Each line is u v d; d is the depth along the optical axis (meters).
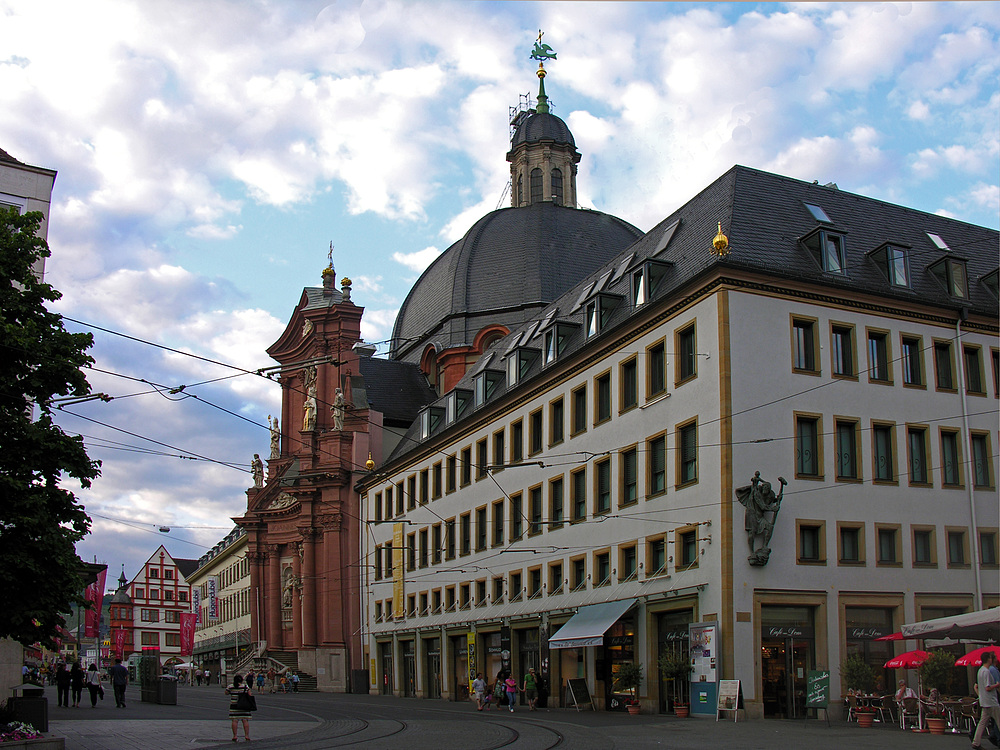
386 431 76.25
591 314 42.25
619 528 38.56
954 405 37.06
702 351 34.41
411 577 60.09
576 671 40.47
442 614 55.03
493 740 23.97
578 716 34.53
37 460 21.27
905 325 36.81
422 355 80.06
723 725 28.64
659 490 36.56
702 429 33.97
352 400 75.75
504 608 47.62
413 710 40.81
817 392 34.53
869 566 33.97
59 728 29.19
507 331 74.25
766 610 32.31
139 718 34.06
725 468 32.59
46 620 20.89
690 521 34.12
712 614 32.28
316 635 74.12
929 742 22.72
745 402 33.28
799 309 34.94
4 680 29.73
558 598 42.59
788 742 22.80
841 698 32.25
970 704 26.17
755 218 36.78
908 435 35.91
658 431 36.56
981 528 36.47
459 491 54.12
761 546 32.09
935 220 42.94
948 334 37.62
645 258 38.78
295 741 24.95
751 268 34.12
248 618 96.12
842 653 32.88
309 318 80.88
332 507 73.62
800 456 33.84
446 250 84.69
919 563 34.94
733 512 32.31
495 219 81.31
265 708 43.09
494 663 48.31
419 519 59.62
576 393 43.03
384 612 64.56
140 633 138.88
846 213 39.88
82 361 22.17
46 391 22.00
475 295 76.94
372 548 67.94
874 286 36.53
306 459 76.81
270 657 78.38
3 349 21.48
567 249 77.44
